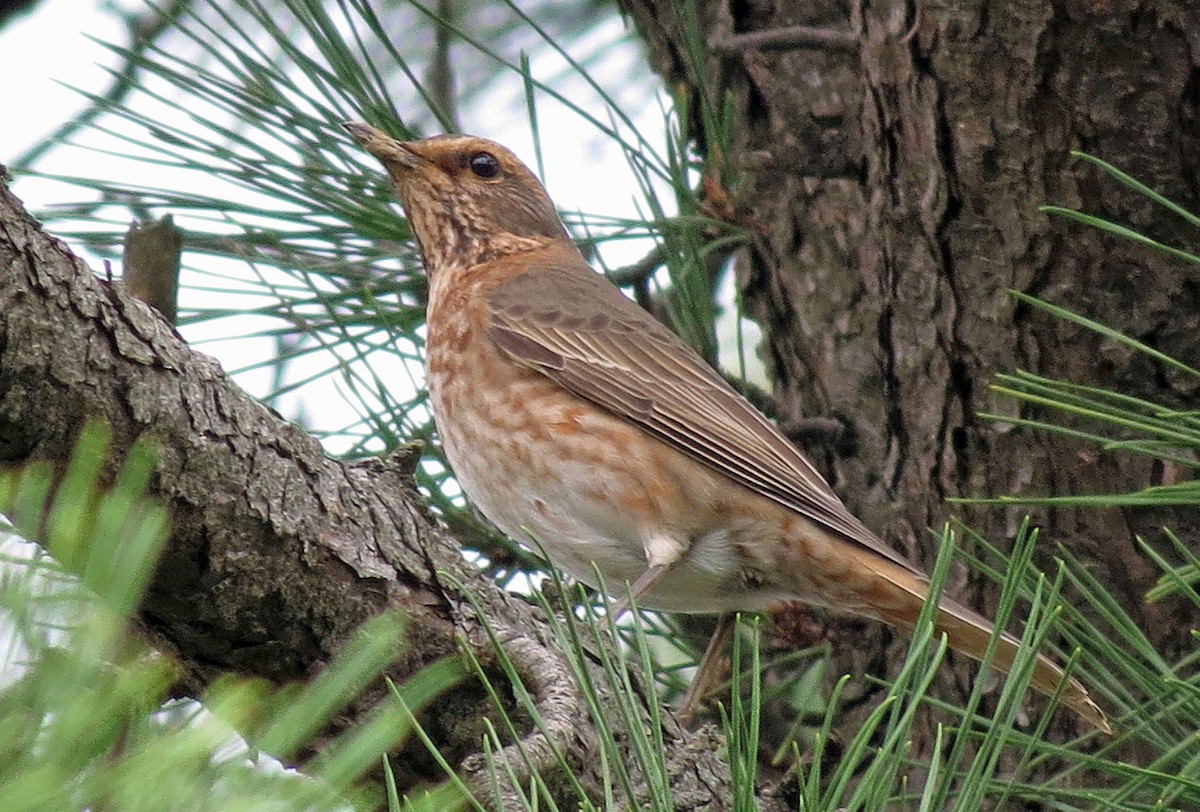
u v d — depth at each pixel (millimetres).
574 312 11305
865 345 11445
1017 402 10492
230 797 3748
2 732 3498
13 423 6570
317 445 7598
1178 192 10062
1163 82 9984
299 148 10781
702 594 10930
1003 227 10383
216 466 7066
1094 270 10250
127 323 6809
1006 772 10172
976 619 9828
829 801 5551
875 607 10461
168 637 7422
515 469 11000
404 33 16047
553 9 16250
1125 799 7695
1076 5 9891
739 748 5617
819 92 11461
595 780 7375
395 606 7531
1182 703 7699
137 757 3656
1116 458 10258
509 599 8023
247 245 10453
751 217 11586
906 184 10688
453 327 11242
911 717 5676
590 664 8023
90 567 3928
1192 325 10125
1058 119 10109
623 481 10797
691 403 10867
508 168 12273
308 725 4156
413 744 7582
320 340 10117
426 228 11805
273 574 7309
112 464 6766
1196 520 10102
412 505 7910
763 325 12250
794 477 10555
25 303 6418
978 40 10086
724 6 12164
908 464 11109
